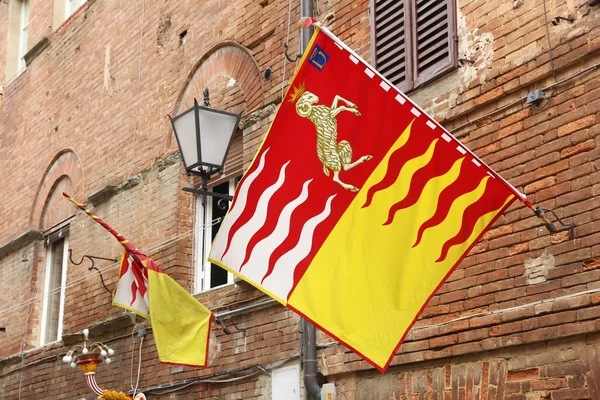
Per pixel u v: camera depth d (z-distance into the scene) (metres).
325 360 9.09
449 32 8.57
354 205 6.82
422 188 6.73
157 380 11.41
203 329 9.60
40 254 15.23
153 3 13.53
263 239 6.87
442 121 8.47
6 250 16.02
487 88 8.08
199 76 12.27
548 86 7.57
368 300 6.62
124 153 13.34
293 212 6.89
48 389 13.73
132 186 12.94
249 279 6.80
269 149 6.98
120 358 12.16
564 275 7.09
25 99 16.88
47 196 15.34
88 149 14.32
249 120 11.08
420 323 8.22
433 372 8.01
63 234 14.88
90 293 13.24
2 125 17.62
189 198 12.02
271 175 6.95
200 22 12.43
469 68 8.34
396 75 9.09
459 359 7.81
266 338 9.98
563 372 6.92
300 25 6.88
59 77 15.80
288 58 10.18
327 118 6.94
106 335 12.59
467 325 7.73
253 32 11.36
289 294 6.71
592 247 6.92
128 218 12.85
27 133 16.50
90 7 15.26
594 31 7.25
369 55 9.55
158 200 12.31
